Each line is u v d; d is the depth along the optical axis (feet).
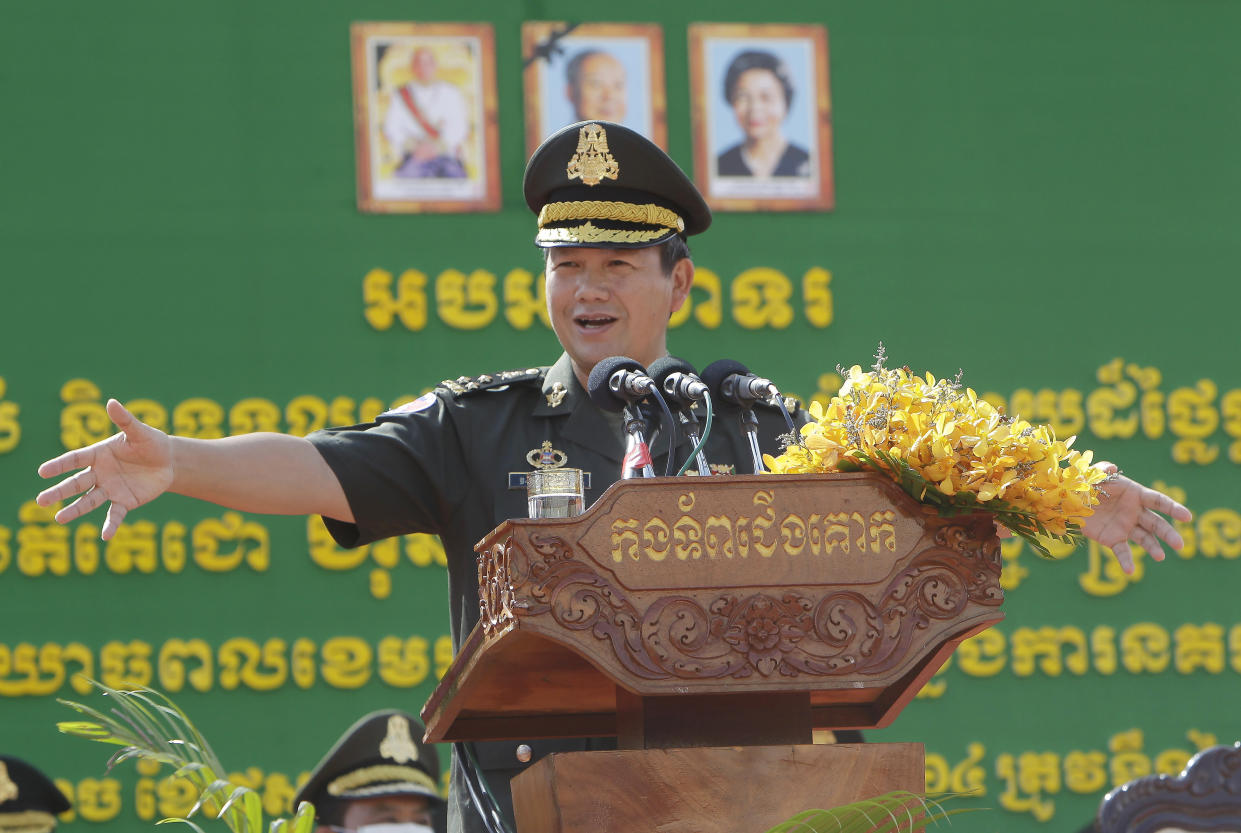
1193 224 97.60
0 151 90.33
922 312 95.25
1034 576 94.79
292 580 89.66
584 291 31.78
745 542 22.43
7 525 87.76
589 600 21.94
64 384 88.94
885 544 22.81
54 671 87.10
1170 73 98.43
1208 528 95.91
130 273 90.43
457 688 25.90
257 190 91.66
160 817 85.81
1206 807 47.78
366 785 54.44
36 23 91.15
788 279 94.22
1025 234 96.32
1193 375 96.58
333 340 91.25
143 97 91.66
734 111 94.73
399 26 93.04
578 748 30.96
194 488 28.09
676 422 28.91
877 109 96.07
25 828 56.34
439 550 90.99
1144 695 94.48
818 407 24.17
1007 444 23.15
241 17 92.32
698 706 23.63
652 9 94.63
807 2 95.96
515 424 32.48
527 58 93.35
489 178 93.04
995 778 92.17
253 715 88.22
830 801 22.49
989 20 97.40
